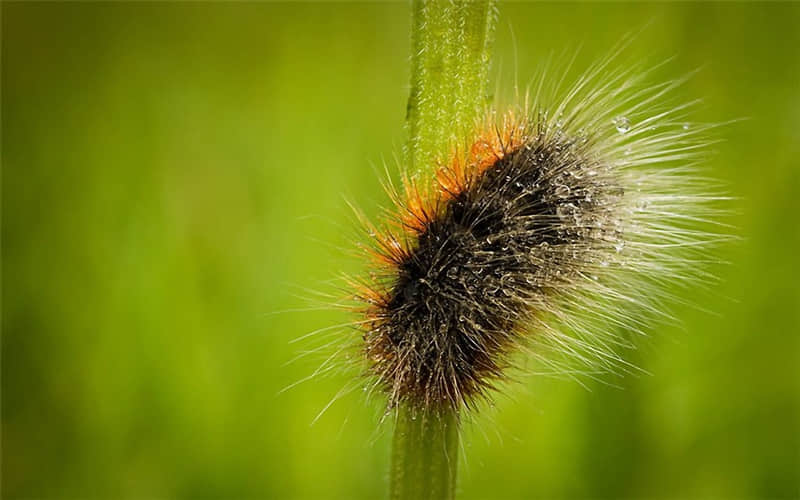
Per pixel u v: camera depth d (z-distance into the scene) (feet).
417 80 0.82
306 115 1.05
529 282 0.82
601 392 0.99
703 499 0.99
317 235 1.01
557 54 1.04
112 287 1.02
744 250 1.00
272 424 1.00
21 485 1.01
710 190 0.99
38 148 1.05
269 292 1.01
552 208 0.82
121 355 1.02
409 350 0.82
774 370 0.99
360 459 0.99
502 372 0.83
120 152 1.05
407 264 0.82
